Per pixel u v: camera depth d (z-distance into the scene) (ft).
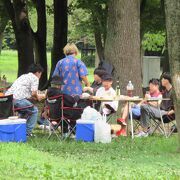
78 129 47.67
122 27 59.26
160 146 45.24
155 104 52.26
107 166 35.63
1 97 46.37
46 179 29.96
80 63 50.88
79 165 35.32
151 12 104.12
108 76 50.80
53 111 47.70
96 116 47.73
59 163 35.99
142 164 37.11
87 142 46.75
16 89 48.80
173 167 36.04
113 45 59.41
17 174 31.17
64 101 47.44
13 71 199.00
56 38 99.30
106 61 59.72
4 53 300.61
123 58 59.16
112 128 51.08
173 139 49.21
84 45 224.33
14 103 48.52
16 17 93.81
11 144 42.24
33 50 101.09
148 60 112.16
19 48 95.04
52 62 99.19
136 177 31.14
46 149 42.91
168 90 53.36
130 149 43.96
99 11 99.76
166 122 52.95
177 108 41.45
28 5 108.88
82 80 51.16
